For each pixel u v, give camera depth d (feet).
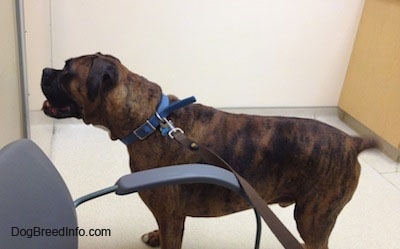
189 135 4.00
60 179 2.62
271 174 4.12
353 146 4.24
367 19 8.48
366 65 8.52
